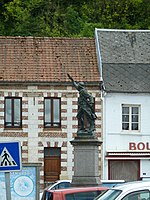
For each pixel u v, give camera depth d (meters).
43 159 45.50
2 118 45.53
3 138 45.44
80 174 34.25
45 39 49.53
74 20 66.06
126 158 45.56
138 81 46.72
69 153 45.62
